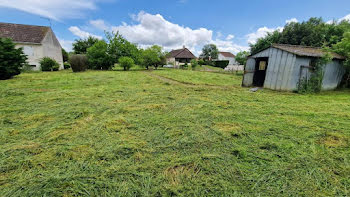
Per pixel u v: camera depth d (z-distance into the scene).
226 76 12.76
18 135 2.16
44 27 17.44
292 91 5.89
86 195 1.18
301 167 1.53
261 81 7.98
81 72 14.16
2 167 1.46
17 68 9.34
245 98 4.66
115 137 2.12
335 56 6.19
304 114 3.14
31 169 1.46
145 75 11.83
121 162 1.58
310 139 2.10
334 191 1.23
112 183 1.30
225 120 2.80
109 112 3.20
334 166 1.54
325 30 12.12
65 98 4.29
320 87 5.96
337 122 2.70
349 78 7.02
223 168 1.51
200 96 4.85
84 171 1.44
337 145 1.94
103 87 6.21
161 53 21.31
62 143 1.94
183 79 9.83
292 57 5.71
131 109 3.39
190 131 2.33
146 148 1.85
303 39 12.84
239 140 2.07
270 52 6.48
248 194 1.20
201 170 1.48
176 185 1.29
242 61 17.59
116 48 19.06
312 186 1.28
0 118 2.78
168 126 2.52
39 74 11.86
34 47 15.79
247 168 1.51
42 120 2.73
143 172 1.44
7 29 15.22
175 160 1.62
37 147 1.84
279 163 1.58
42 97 4.38
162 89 6.01
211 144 1.96
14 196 1.15
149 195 1.19
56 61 18.36
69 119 2.79
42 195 1.17
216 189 1.25
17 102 3.86
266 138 2.13
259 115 3.08
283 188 1.26
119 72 14.45
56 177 1.34
